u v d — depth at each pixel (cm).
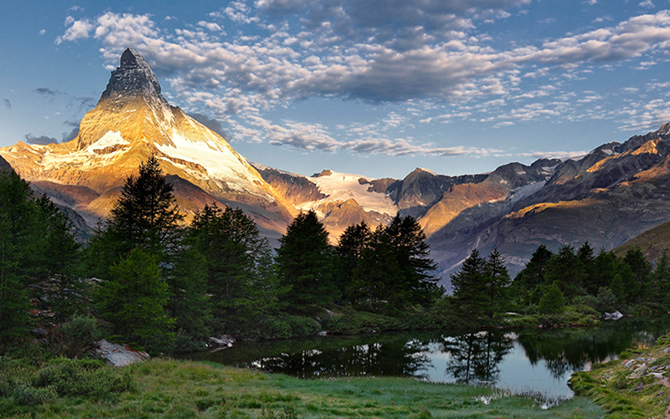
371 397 2539
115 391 2039
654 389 2681
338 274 8531
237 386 2541
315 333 6800
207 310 5269
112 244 4562
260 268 6350
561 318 8538
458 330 7712
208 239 6181
